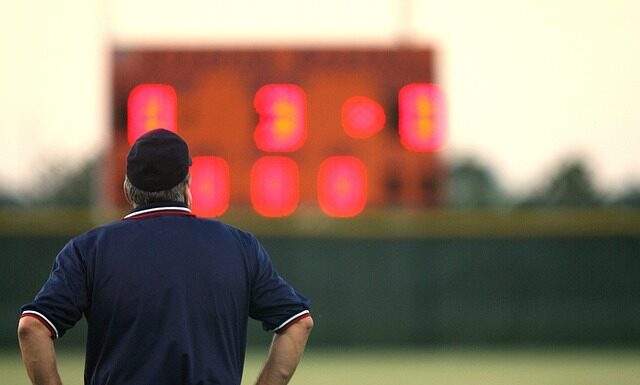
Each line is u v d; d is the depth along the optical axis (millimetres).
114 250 11445
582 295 48750
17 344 47625
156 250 11477
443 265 48406
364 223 47250
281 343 11852
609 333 48750
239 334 11664
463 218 48062
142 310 11242
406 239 48062
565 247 48719
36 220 47281
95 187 116750
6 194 114438
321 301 47875
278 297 11852
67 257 11469
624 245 48688
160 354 11180
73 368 40812
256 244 12047
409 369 41375
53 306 11180
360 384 36281
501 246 48625
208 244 11648
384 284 48062
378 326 48125
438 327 48312
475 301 48469
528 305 48625
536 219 48406
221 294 11484
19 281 47531
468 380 37438
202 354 11289
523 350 48531
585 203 114438
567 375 38812
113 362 11234
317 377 38500
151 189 11781
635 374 39062
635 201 106562
